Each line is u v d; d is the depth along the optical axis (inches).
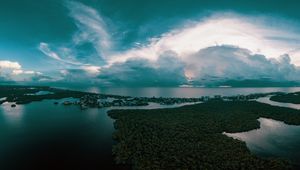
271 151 5743.1
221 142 5802.2
